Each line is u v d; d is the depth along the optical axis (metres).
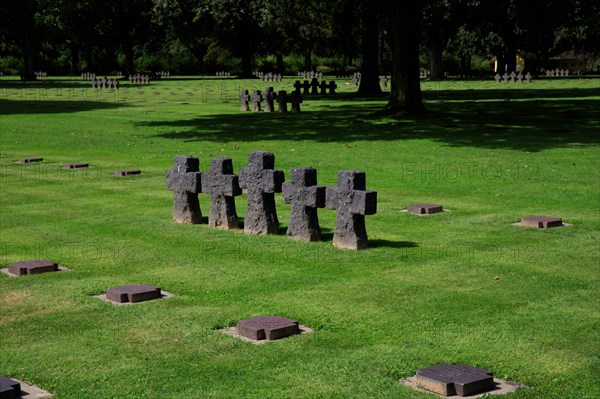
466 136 30.50
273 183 14.67
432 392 8.12
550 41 104.25
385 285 11.74
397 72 40.69
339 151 26.81
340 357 9.04
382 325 10.05
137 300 11.27
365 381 8.38
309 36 94.69
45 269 12.94
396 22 40.44
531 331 9.78
